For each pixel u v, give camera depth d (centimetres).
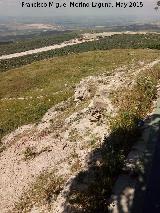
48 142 2653
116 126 1934
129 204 1209
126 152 1566
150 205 1146
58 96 4341
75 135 2366
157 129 1700
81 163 1880
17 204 2052
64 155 2211
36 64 8756
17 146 3020
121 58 7350
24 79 7400
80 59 8038
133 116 1912
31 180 2272
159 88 2309
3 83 7488
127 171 1409
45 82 6962
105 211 1232
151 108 2020
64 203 1539
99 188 1377
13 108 4569
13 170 2602
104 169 1522
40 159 2455
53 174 2020
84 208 1346
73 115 2788
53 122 3102
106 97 2520
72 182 1675
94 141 2080
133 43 19600
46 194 1808
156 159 1419
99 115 2366
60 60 8481
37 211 1736
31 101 4625
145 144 1583
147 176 1327
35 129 3244
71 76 6762
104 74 3978
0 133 3750
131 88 2442
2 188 2433
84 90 3366
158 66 3064
